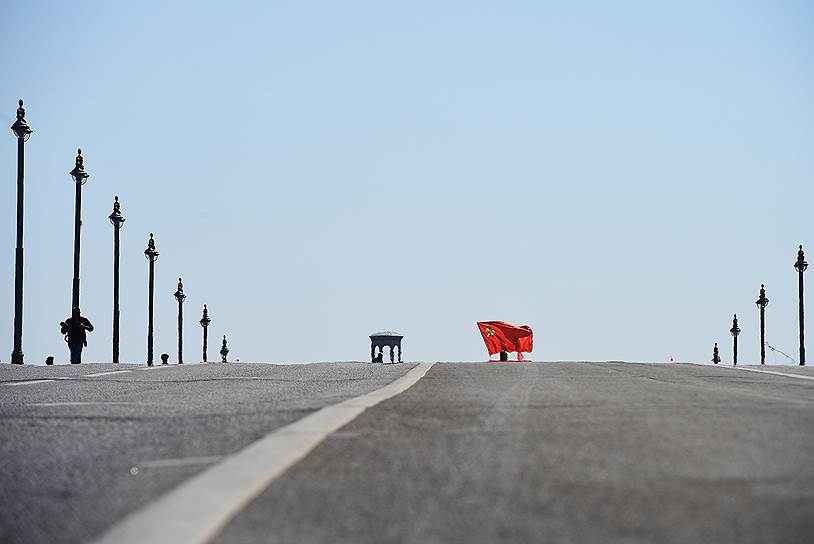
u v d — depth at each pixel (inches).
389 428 1539.1
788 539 838.5
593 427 1535.4
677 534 855.1
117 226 7209.6
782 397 2114.9
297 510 956.6
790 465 1174.3
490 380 2802.7
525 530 871.7
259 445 1338.6
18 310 5236.2
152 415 1814.7
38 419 1759.4
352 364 4389.8
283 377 3189.0
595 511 940.6
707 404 1918.1
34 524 928.3
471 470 1154.0
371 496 1016.2
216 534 868.6
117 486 1105.4
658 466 1170.0
